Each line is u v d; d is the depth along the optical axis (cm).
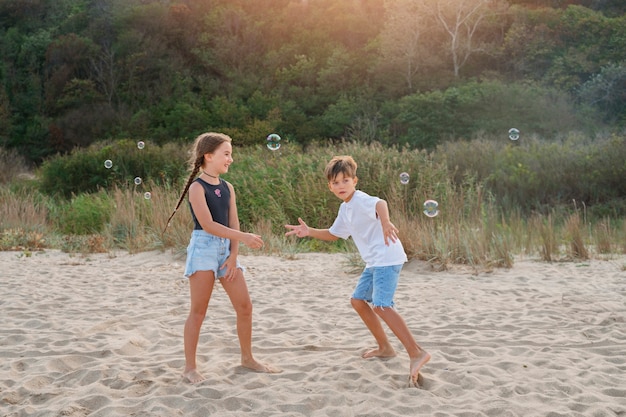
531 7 3775
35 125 3525
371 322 399
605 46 3247
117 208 1112
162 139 3253
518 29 3356
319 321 514
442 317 524
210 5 4091
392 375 367
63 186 1819
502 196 1512
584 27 3366
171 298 608
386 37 3441
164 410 311
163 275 745
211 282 362
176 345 442
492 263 776
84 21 4109
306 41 3853
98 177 1792
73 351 420
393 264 368
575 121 2747
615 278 698
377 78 3419
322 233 394
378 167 1177
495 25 3488
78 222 1212
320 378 360
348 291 645
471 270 759
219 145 364
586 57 3147
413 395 334
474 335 467
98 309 556
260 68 3784
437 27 3450
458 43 3372
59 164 1883
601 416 310
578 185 1534
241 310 372
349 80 3512
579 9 3538
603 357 409
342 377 361
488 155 1659
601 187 1528
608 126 2725
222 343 441
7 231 1070
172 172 1734
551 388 348
